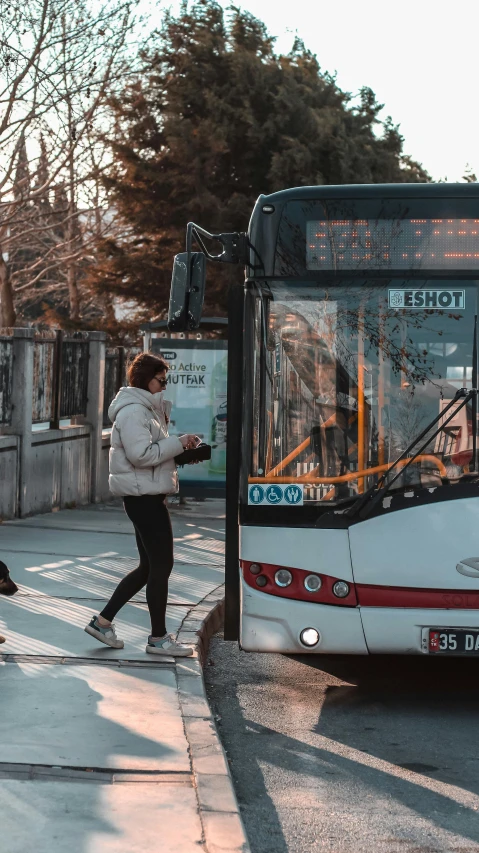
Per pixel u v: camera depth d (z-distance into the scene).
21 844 3.86
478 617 6.06
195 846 3.92
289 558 6.23
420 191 6.40
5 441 12.98
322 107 32.78
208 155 30.45
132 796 4.39
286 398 6.30
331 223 6.40
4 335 13.18
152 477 6.64
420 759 5.41
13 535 11.71
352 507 6.18
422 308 6.32
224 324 16.20
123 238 32.81
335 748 5.57
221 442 15.70
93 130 27.62
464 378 6.26
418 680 7.14
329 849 4.22
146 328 15.71
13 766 4.65
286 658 7.73
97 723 5.31
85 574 9.38
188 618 7.84
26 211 30.09
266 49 33.69
